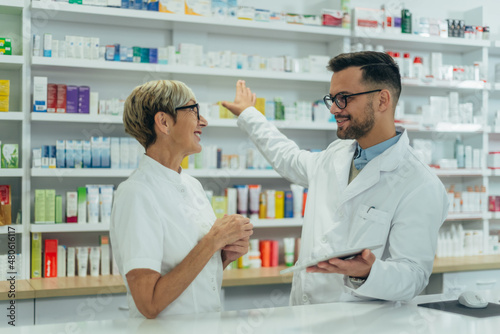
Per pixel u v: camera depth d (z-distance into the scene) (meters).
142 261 1.44
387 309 1.57
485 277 3.75
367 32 3.89
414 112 4.35
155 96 1.57
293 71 3.79
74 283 3.06
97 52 3.35
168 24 3.57
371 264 1.44
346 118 1.78
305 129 4.07
